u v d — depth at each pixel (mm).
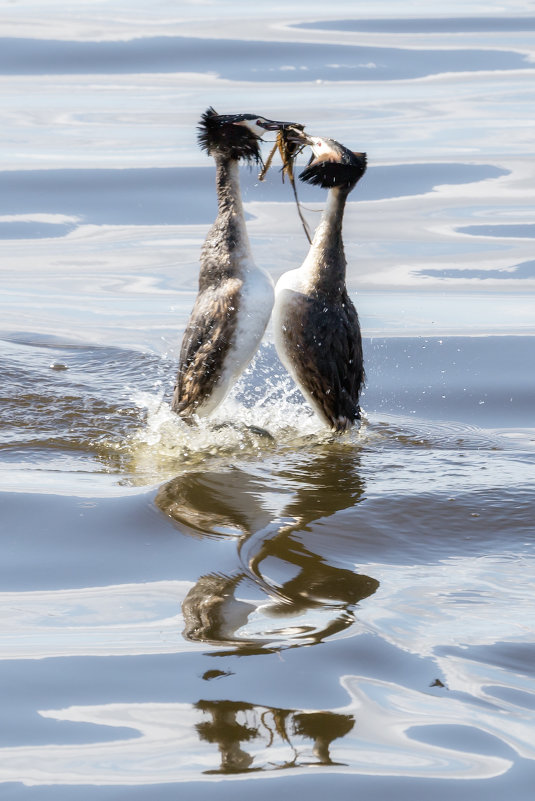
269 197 21906
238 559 8789
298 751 6387
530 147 23500
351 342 11883
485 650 7398
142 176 22000
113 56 28891
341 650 7383
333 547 9062
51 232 20141
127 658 7266
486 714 6707
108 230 20297
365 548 9078
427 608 8016
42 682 6992
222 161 11633
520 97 26297
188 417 11930
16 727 6574
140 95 26219
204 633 7598
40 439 11695
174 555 8844
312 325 11680
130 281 18016
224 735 6516
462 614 7914
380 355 14992
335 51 29328
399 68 28156
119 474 10711
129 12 33375
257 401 13195
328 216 11703
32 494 10039
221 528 9391
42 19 32281
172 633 7598
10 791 6051
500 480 10688
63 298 17281
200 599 8086
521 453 11617
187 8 34219
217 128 11555
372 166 22500
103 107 25547
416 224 20422
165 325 16172
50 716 6672
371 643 7469
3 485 10281
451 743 6445
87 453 11352
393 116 24844
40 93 26594
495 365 14633
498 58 29141
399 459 11336
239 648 7418
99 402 12945
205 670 7137
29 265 18734
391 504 9984
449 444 11914
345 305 11883
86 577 8438
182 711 6727
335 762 6293
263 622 7781
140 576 8477
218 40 30094
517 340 15430
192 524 9461
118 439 11789
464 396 13648
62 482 10422
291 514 9734
